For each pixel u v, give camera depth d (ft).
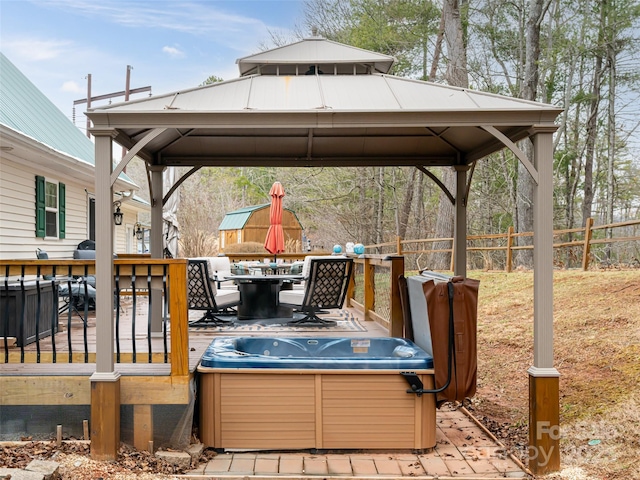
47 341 18.40
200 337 19.92
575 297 29.40
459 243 20.65
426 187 71.97
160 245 20.51
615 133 58.70
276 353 16.55
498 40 58.59
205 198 99.30
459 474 12.76
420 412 13.98
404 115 13.39
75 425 13.53
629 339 22.02
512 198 59.52
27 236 26.13
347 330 21.66
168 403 13.43
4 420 13.51
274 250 29.17
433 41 59.98
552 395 13.00
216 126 13.34
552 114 13.20
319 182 74.84
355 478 12.41
